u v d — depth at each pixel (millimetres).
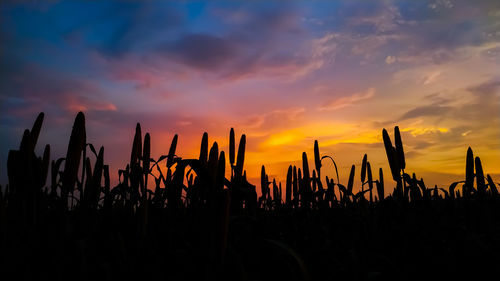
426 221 3094
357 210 3789
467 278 2416
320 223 3158
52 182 2266
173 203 2373
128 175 2768
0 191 1715
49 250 1769
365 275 2256
